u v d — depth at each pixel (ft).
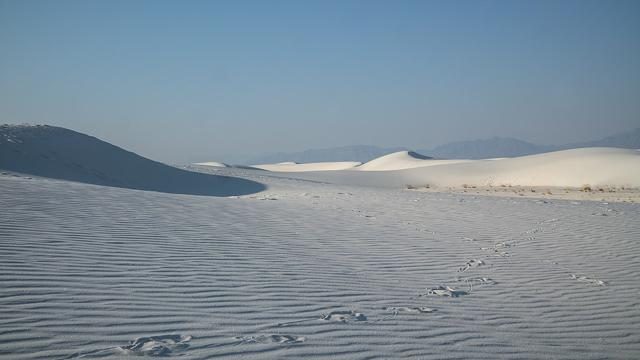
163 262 21.53
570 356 15.49
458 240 36.45
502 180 180.45
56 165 96.48
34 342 12.01
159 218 33.42
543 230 43.19
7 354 11.20
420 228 41.55
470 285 23.85
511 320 18.89
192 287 18.37
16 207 30.19
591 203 71.67
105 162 111.96
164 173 118.93
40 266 18.40
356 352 13.67
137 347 12.44
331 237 33.81
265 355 12.71
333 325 15.84
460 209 57.67
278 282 20.58
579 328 18.70
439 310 19.11
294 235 33.17
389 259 28.22
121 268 19.67
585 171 168.35
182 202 44.50
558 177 168.14
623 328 19.02
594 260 31.68
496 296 22.22
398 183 188.24
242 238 29.86
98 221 29.25
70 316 13.98
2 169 78.69
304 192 87.30
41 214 28.99
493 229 42.88
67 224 27.07
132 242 24.73
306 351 13.30
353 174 231.30
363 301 19.24
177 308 15.83
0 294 14.93
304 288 20.13
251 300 17.66
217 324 14.80
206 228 31.86
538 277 26.53
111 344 12.48
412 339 15.35
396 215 49.73
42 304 14.61
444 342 15.42
